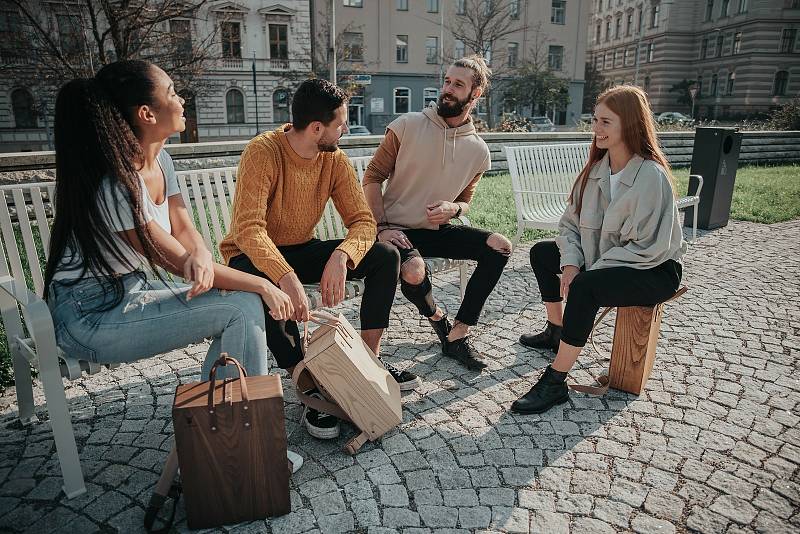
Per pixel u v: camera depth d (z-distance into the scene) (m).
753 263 5.35
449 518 2.03
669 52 53.81
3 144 27.61
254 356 2.13
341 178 2.93
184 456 1.85
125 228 1.99
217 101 32.69
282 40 33.53
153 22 10.23
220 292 2.16
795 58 45.34
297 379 2.38
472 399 2.87
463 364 3.21
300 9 33.22
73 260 2.07
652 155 2.78
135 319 2.05
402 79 39.22
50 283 2.13
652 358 3.02
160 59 12.59
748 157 13.40
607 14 63.69
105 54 11.27
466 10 37.28
